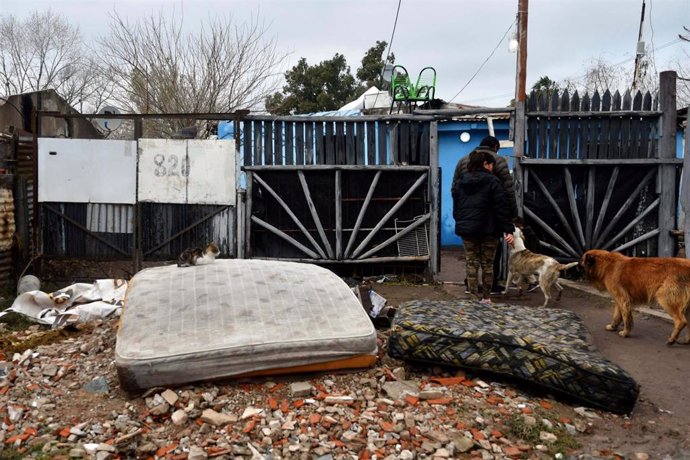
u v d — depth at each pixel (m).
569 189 8.43
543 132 8.45
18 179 8.20
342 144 8.45
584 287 8.06
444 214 14.42
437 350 4.41
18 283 7.67
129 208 8.24
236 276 5.09
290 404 3.89
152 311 4.43
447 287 8.20
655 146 8.42
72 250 8.25
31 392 4.09
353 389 4.14
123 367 3.88
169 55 17.62
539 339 4.49
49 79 26.17
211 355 3.99
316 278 5.22
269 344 4.11
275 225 8.51
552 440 3.62
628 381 3.98
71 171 8.12
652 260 5.60
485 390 4.24
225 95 17.88
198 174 8.24
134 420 3.70
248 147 8.41
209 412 3.70
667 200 8.33
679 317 5.38
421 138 8.45
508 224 6.55
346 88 32.44
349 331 4.36
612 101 8.42
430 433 3.56
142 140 8.16
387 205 8.52
